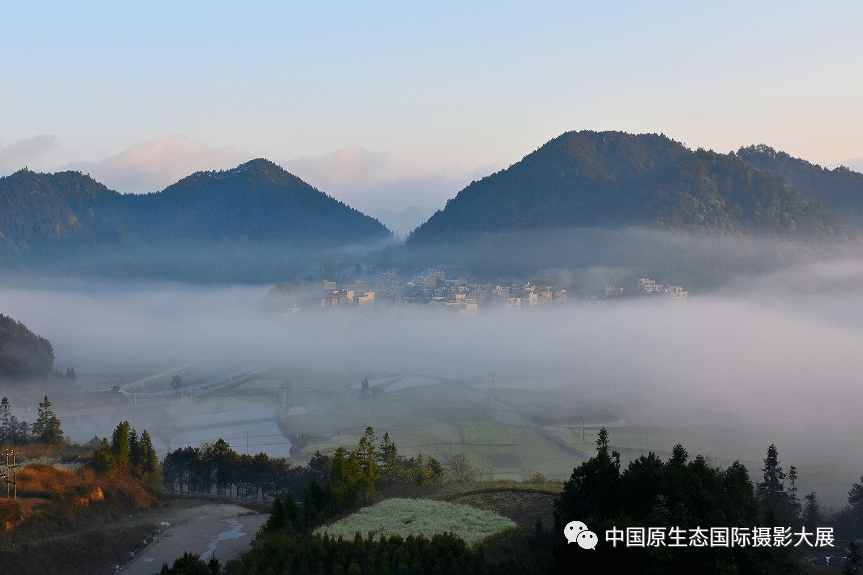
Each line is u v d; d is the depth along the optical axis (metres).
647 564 45.97
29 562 68.56
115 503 90.62
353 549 61.34
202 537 80.88
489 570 57.19
